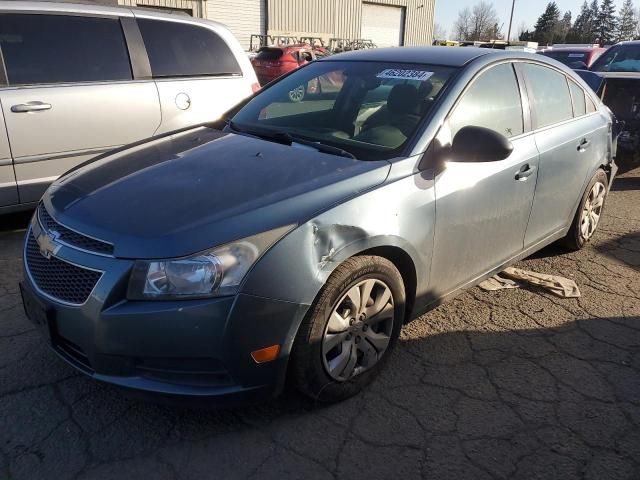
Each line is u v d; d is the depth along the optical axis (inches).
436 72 132.3
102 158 126.3
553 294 159.3
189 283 87.3
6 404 105.9
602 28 3164.4
